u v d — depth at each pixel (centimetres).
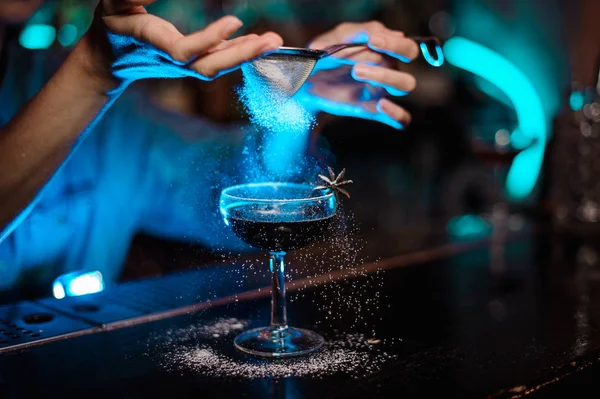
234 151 104
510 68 247
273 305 77
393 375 68
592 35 165
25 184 81
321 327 79
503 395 65
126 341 75
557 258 107
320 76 83
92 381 67
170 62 68
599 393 74
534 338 76
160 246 127
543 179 138
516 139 133
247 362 70
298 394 64
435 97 222
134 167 123
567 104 120
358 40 83
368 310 84
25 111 80
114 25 68
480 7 254
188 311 83
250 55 64
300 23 212
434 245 113
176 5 189
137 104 125
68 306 84
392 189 231
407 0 231
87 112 79
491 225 130
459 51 244
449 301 87
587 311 84
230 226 71
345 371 69
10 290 109
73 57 76
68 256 120
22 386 66
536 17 245
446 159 233
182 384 66
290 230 69
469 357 72
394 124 87
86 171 122
